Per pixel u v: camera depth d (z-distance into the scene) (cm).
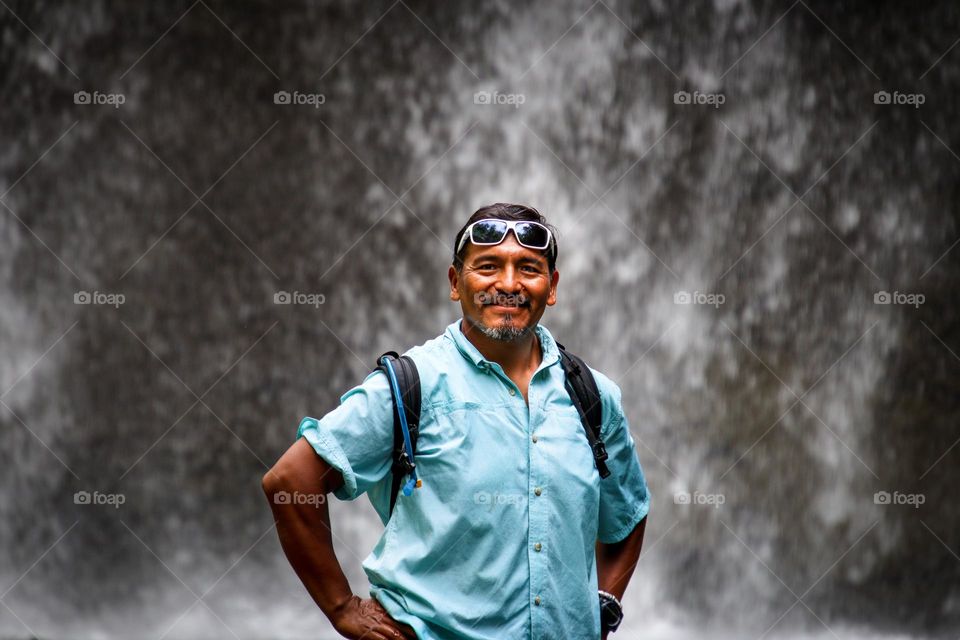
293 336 1628
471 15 1639
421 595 349
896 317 1564
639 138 1630
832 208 1588
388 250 1641
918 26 1560
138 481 1564
